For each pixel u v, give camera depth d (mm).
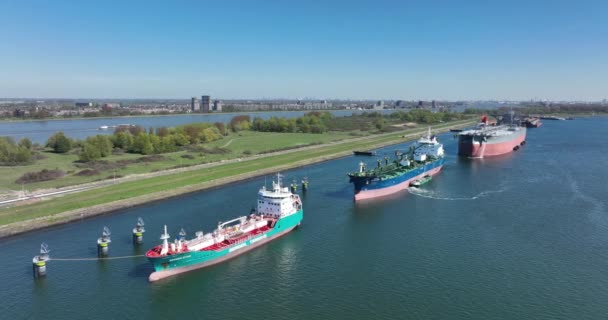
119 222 86375
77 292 59438
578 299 57938
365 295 59000
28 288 60156
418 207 100875
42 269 63062
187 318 53906
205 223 86500
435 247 75688
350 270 66875
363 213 96375
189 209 96062
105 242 70812
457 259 70438
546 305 56375
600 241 78188
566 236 80750
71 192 103938
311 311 55125
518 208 99250
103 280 62844
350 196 111375
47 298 57750
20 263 67188
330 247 76438
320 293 59719
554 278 63781
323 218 93188
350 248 75812
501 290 60156
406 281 62906
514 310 55156
